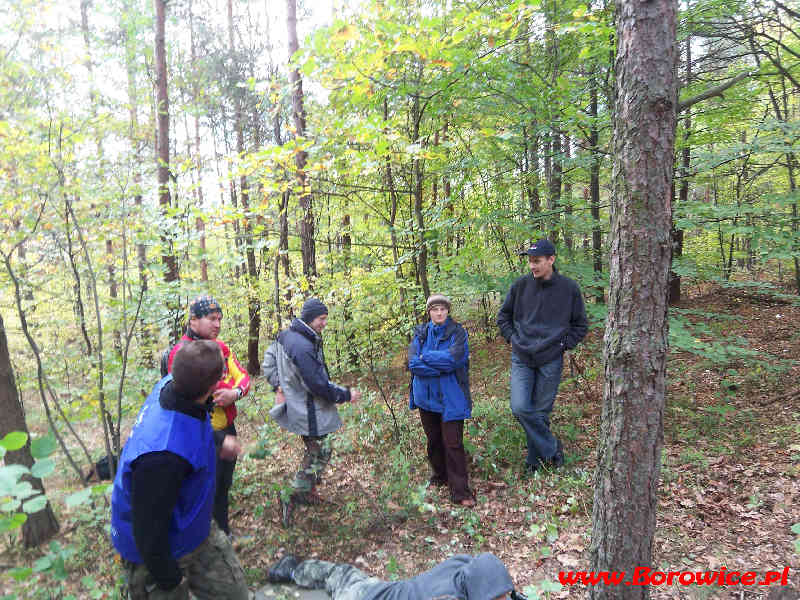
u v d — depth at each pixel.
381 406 5.71
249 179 5.11
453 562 2.15
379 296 5.70
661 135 1.69
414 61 4.61
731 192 11.02
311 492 3.62
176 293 4.59
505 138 5.46
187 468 1.76
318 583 2.78
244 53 12.44
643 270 1.74
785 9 6.39
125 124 5.95
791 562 2.62
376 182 6.66
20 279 4.34
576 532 3.14
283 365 3.48
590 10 5.64
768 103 9.95
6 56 3.68
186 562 1.96
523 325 3.96
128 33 8.33
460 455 3.69
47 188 3.71
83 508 3.47
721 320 8.81
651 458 1.82
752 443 4.14
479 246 6.52
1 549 3.33
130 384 4.23
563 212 6.50
